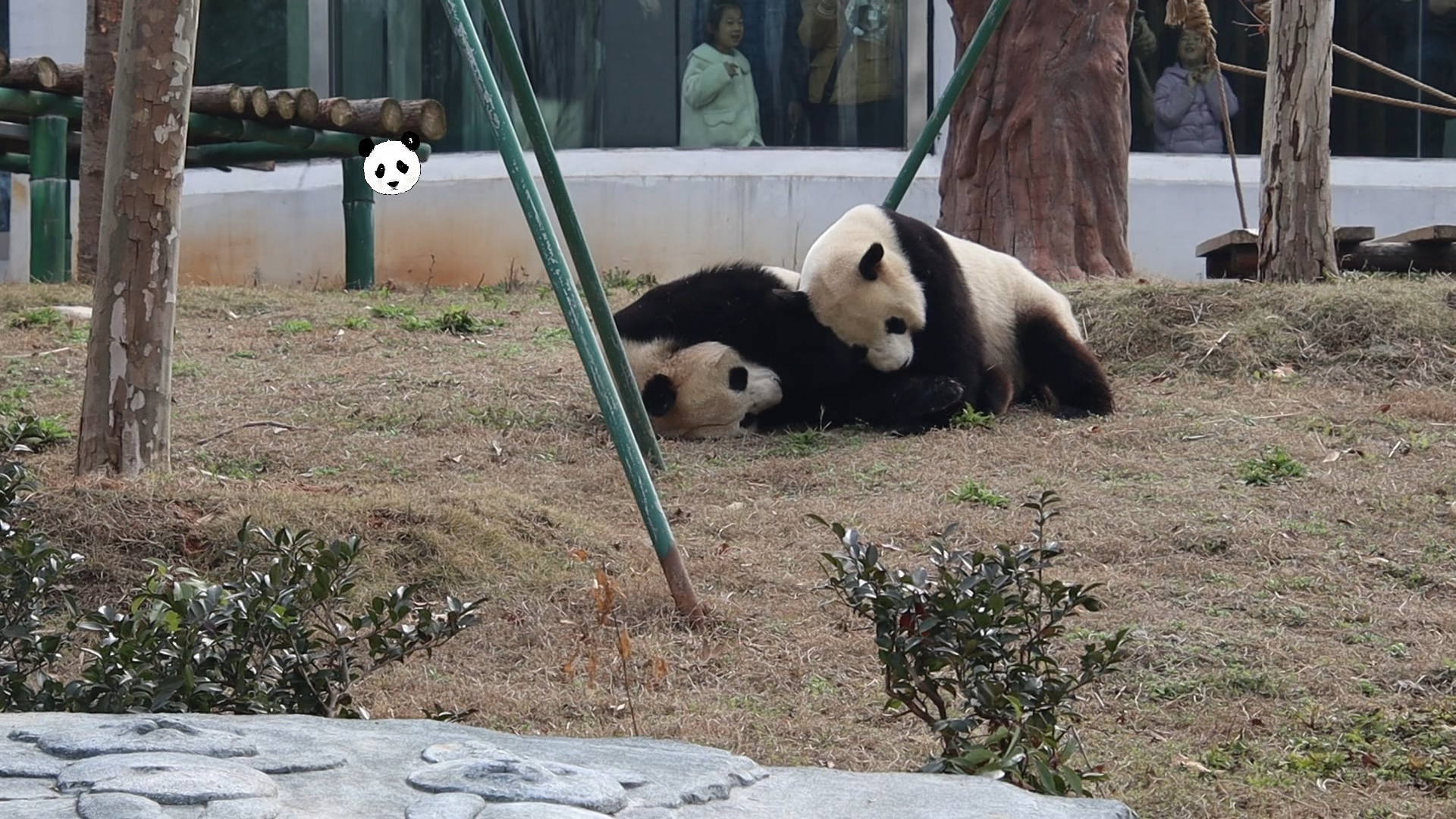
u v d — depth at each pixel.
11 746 3.26
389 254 19.58
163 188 7.83
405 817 2.88
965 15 15.24
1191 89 19.70
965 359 10.69
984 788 3.31
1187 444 9.93
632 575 7.52
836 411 10.87
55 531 7.12
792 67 19.39
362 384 11.32
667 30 19.34
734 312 10.83
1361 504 8.64
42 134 15.67
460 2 7.69
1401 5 19.98
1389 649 6.73
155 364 7.94
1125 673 6.45
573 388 11.36
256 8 20.78
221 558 7.02
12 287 14.52
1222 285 12.74
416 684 6.20
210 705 4.75
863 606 4.95
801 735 5.79
